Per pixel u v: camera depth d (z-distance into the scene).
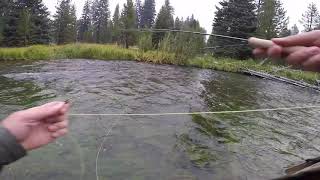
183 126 7.71
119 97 9.98
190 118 8.38
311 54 0.80
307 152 7.00
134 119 7.91
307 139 7.82
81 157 5.75
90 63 18.38
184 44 19.78
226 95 12.09
